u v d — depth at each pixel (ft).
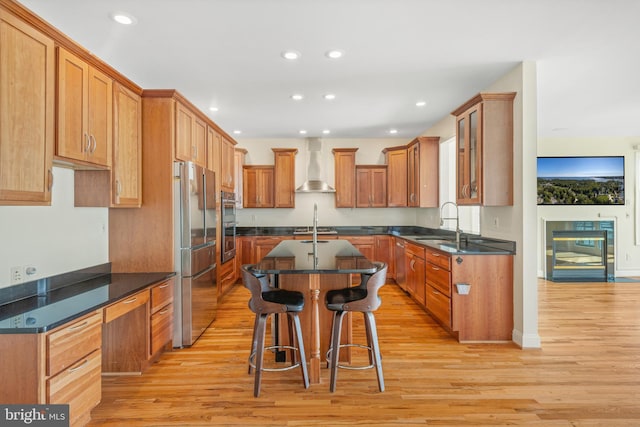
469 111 11.89
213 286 13.26
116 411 7.29
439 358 9.91
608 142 21.33
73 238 8.75
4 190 5.48
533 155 10.53
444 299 11.78
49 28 6.35
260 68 10.98
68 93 6.98
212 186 12.95
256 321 8.79
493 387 8.25
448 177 18.22
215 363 9.64
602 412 7.23
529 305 10.59
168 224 10.36
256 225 22.43
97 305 6.67
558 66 10.87
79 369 6.22
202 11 7.76
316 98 13.98
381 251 20.45
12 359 5.33
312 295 8.43
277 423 6.87
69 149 7.00
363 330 12.25
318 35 8.91
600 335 11.75
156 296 9.39
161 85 12.42
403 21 8.25
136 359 8.95
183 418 7.04
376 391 8.07
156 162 10.34
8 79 5.55
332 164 22.41
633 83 12.43
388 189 21.06
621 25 8.46
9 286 6.88
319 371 8.50
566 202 21.40
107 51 9.75
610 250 21.34
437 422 6.89
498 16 8.05
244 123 18.16
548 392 8.02
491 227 12.49
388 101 14.37
